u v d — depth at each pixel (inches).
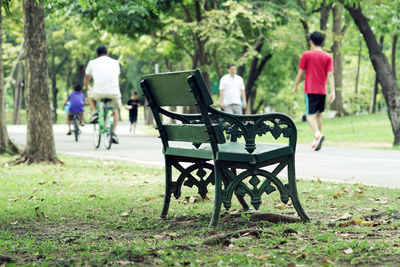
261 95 2369.6
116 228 241.3
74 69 2536.9
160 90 241.6
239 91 766.5
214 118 235.9
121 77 2251.5
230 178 229.8
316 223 236.1
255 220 241.8
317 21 1571.1
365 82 2500.0
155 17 1067.3
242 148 239.6
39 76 523.2
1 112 621.6
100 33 1264.8
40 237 224.8
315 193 331.9
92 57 2279.8
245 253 185.9
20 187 378.0
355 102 1198.3
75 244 209.0
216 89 1555.1
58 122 2743.6
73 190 363.9
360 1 768.9
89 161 556.1
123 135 1145.4
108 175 442.6
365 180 404.2
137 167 498.0
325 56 580.1
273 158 233.1
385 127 1111.6
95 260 177.6
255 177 231.6
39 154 523.8
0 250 201.0
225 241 200.2
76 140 914.7
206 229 227.3
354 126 1167.0
